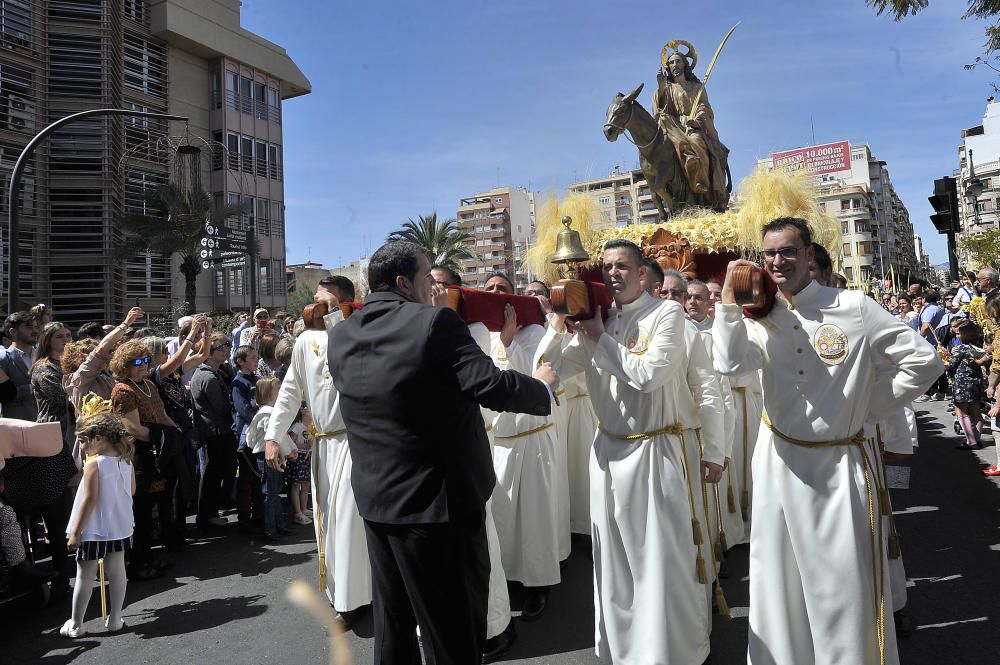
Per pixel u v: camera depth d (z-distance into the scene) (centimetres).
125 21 2773
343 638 423
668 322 333
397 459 269
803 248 298
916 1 855
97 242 2439
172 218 2319
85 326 749
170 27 2888
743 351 299
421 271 301
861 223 9162
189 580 541
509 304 403
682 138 876
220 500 732
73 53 2436
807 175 618
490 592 388
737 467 552
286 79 3506
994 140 6306
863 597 282
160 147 2842
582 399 568
